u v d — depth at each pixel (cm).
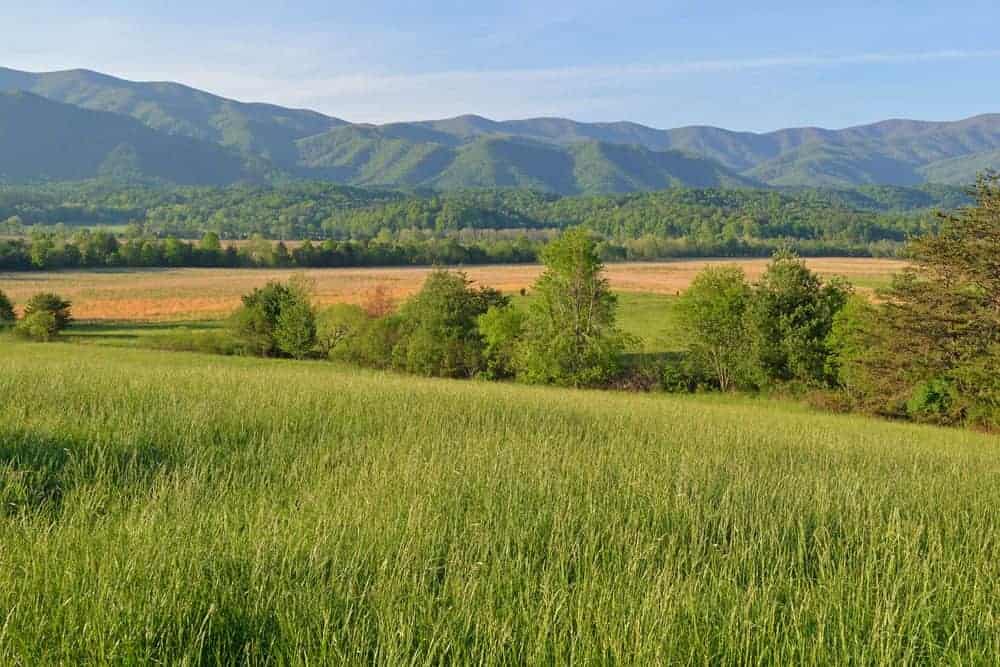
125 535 602
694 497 820
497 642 461
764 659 477
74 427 1052
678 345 4694
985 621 550
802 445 1544
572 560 617
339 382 2097
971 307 3497
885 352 3653
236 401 1386
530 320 4634
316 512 706
